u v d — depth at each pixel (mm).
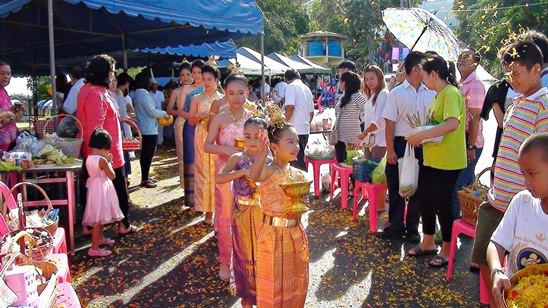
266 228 2727
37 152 4602
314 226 5410
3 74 4754
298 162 6668
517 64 2701
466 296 3611
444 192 4059
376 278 3969
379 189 5102
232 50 12312
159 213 6012
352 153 6074
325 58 34469
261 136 2568
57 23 8391
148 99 7242
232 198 3449
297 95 6570
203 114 5062
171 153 11078
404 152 4633
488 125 15930
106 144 4531
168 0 5914
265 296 2752
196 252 4641
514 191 2775
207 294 3732
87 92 4781
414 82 4582
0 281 2018
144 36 9438
